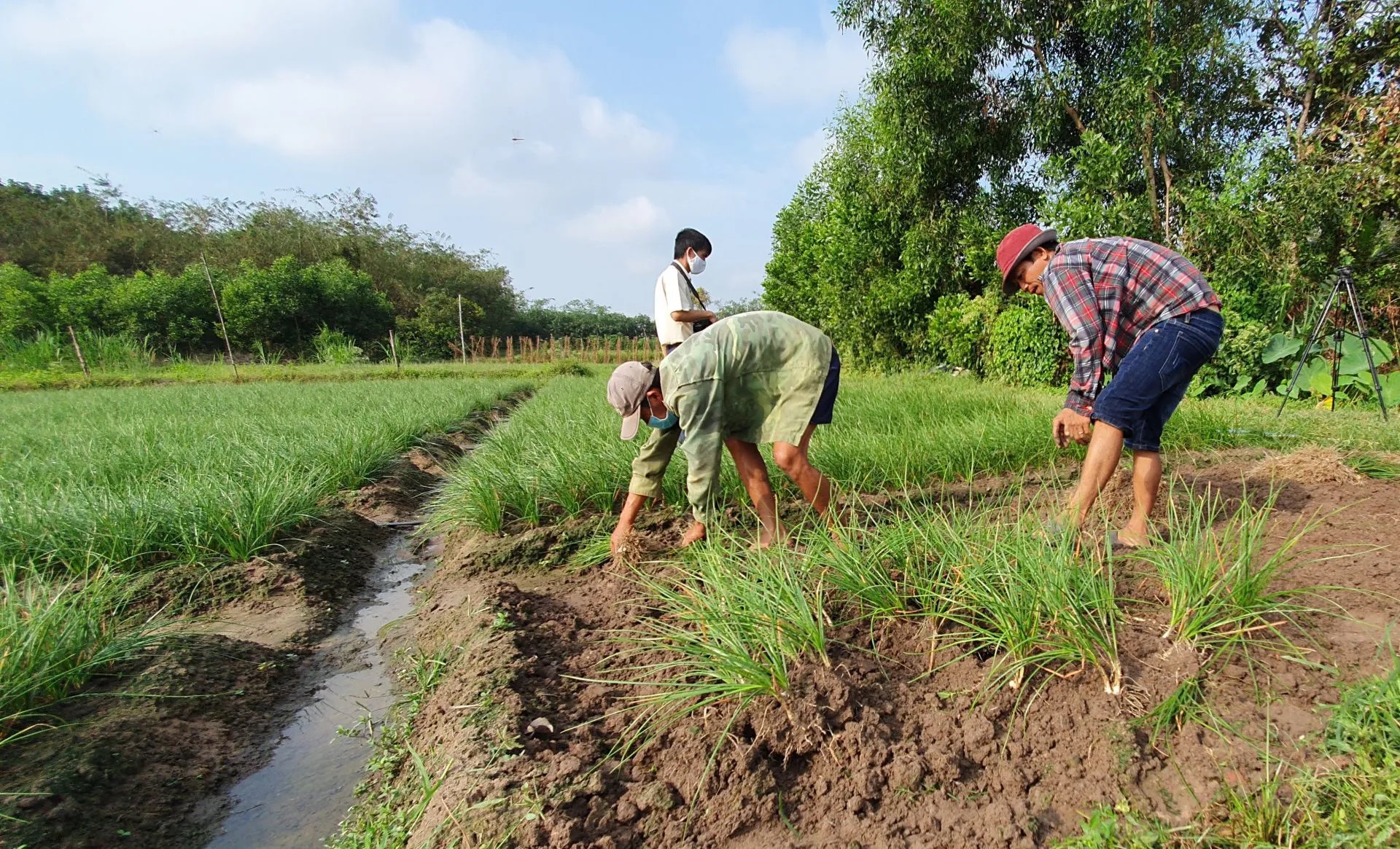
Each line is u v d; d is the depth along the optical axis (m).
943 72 13.20
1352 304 7.14
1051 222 11.92
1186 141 11.80
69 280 32.94
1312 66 10.73
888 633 2.93
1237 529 3.49
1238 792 1.99
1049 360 11.77
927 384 12.12
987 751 2.30
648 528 4.79
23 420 10.64
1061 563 2.73
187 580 4.29
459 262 51.69
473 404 13.16
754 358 3.66
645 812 2.22
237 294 33.59
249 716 3.12
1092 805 2.07
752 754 2.36
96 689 3.06
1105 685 2.43
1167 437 5.83
